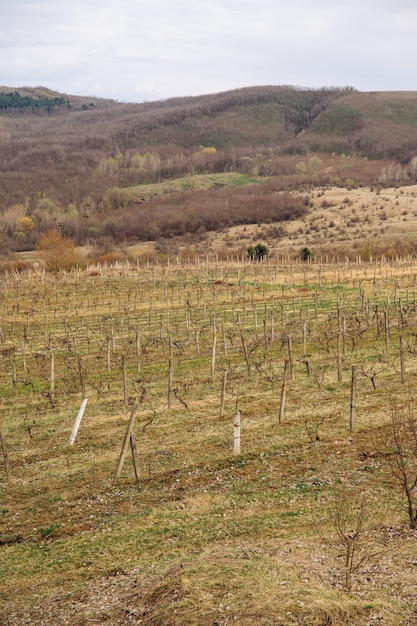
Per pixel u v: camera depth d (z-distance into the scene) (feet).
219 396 100.27
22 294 216.74
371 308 162.09
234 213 476.54
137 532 56.65
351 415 76.28
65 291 219.61
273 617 38.24
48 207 496.64
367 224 424.46
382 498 57.62
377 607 39.55
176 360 128.88
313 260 295.89
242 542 51.88
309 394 95.35
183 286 218.18
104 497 66.03
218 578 43.09
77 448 82.33
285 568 44.98
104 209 538.47
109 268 278.26
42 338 157.89
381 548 48.44
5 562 54.19
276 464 69.46
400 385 93.81
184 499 62.90
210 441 78.69
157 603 42.09
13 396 112.98
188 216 467.52
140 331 157.48
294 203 496.23
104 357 135.44
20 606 46.80
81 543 55.93
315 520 55.01
